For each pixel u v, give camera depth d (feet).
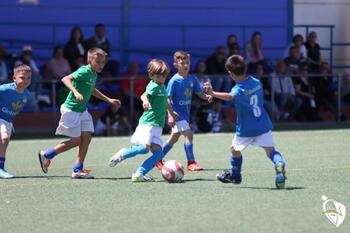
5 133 76.69
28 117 133.59
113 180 72.95
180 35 161.99
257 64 146.00
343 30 166.09
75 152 99.86
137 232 49.98
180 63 82.33
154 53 160.66
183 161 90.07
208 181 71.46
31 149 105.81
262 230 50.19
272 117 138.82
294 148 101.65
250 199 60.90
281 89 139.23
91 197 62.95
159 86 71.82
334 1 165.48
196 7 162.40
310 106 142.82
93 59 74.38
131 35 159.43
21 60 136.15
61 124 74.49
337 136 117.50
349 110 148.05
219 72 140.46
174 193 64.28
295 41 146.92
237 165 68.59
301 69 145.07
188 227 51.19
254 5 164.45
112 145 109.29
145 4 159.84
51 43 155.33
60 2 155.43
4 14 153.07
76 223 52.90
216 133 127.44
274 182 70.03
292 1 164.76
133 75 140.46
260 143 65.82
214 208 57.36
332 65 164.76
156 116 71.92
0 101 76.33
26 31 154.20
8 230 51.21
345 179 71.77
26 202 61.11
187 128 82.07
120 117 128.98
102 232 50.14
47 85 135.13
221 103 135.74
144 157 92.07
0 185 70.23
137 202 60.23
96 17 157.48
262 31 164.66
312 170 78.48
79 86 74.08
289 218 53.67
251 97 65.46
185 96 82.33
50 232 50.44
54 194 64.75
